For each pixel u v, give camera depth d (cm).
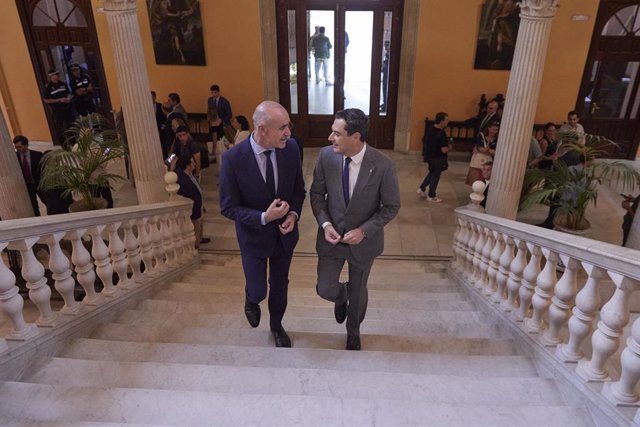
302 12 948
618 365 256
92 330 320
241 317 360
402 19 938
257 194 260
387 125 1039
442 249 662
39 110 1038
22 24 963
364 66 991
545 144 762
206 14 935
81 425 199
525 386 246
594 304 230
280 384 247
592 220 749
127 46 526
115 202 805
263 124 239
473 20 907
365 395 242
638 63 916
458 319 378
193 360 280
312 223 735
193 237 568
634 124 959
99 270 346
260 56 966
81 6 947
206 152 813
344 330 350
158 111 871
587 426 212
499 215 572
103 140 615
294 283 523
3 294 255
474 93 965
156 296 428
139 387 246
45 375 253
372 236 274
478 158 760
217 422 212
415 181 891
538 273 296
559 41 910
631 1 874
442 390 244
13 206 531
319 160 275
